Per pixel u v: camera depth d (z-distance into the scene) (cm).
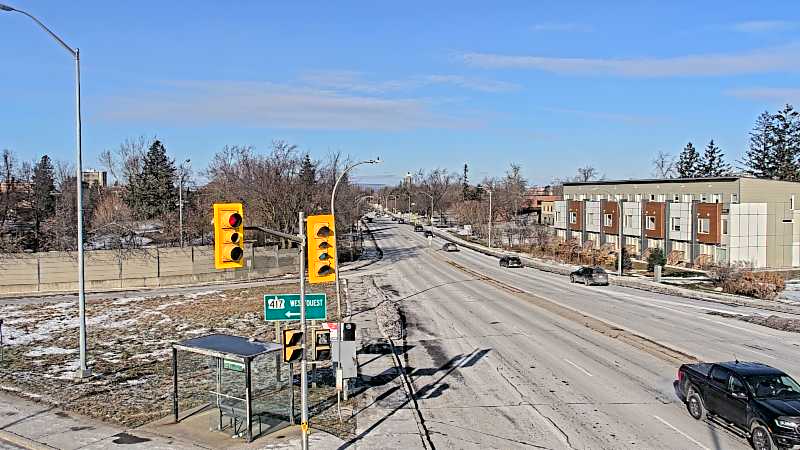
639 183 7675
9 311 3750
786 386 1499
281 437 1566
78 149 2158
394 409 1783
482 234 11250
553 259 7081
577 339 2750
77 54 2112
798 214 5969
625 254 6050
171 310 3725
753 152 9856
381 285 5038
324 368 2230
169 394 1969
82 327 2200
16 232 7181
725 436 1527
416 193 19862
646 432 1562
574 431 1579
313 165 8081
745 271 4844
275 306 1614
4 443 1588
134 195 9394
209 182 7956
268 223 6519
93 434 1619
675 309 3616
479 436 1560
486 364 2322
